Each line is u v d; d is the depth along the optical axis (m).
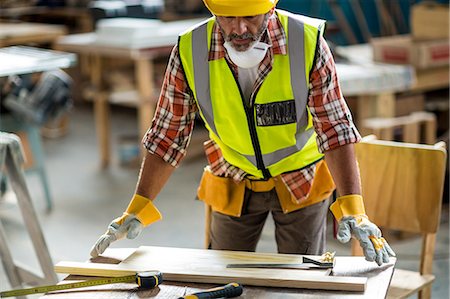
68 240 4.84
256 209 2.68
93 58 6.21
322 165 2.63
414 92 5.43
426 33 5.34
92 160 6.62
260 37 2.25
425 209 2.95
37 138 5.33
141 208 2.36
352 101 5.08
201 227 5.00
